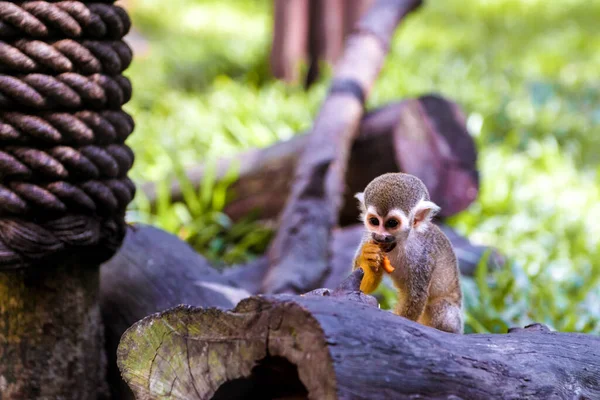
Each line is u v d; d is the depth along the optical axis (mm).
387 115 10000
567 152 14438
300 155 9961
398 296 5129
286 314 3191
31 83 4793
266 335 3242
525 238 10859
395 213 4582
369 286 4594
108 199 5184
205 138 12812
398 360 3242
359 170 10016
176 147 12445
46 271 5172
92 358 5527
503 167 12617
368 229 4664
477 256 8883
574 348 4012
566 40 23953
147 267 6352
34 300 5168
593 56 22109
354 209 10227
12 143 4855
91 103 5035
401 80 16453
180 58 18609
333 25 16250
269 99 14539
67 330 5324
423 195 4824
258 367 3320
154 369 3656
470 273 8727
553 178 12805
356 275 3729
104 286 6273
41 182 4949
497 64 20203
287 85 16312
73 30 4879
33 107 4824
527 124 15398
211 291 6152
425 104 10164
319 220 8508
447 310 5203
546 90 16594
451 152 10188
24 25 4738
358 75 10859
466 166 10273
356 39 11867
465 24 26578
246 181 10117
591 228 11445
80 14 4887
